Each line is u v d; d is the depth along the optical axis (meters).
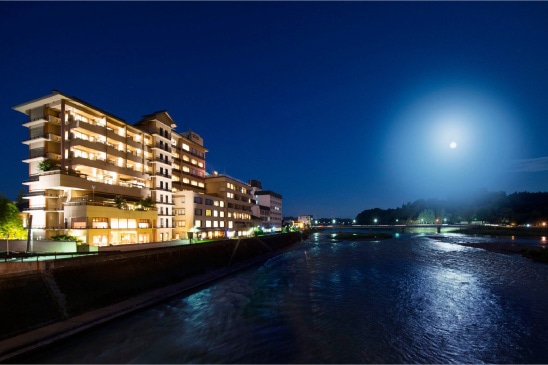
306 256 66.62
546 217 160.38
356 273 42.81
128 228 48.59
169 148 65.06
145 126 61.78
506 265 48.25
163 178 61.94
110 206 45.50
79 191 45.75
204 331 20.98
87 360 16.66
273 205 136.62
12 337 17.97
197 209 68.62
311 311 25.31
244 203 95.06
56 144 46.16
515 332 20.42
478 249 74.06
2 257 26.28
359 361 16.59
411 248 80.06
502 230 139.12
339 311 25.20
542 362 16.44
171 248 37.72
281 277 41.31
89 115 49.41
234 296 30.80
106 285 26.70
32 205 45.38
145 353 17.56
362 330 20.97
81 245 34.00
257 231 93.44
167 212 62.53
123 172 52.50
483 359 16.80
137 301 26.95
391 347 18.28
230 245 53.97
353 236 136.50
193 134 81.88
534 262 51.41
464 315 23.86
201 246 44.66
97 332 20.69
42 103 45.69
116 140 52.03
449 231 182.12
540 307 25.72
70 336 19.22
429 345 18.53
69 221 42.66
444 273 41.59
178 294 31.12
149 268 33.06
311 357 17.05
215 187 83.75
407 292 31.17
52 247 34.47
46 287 21.75
